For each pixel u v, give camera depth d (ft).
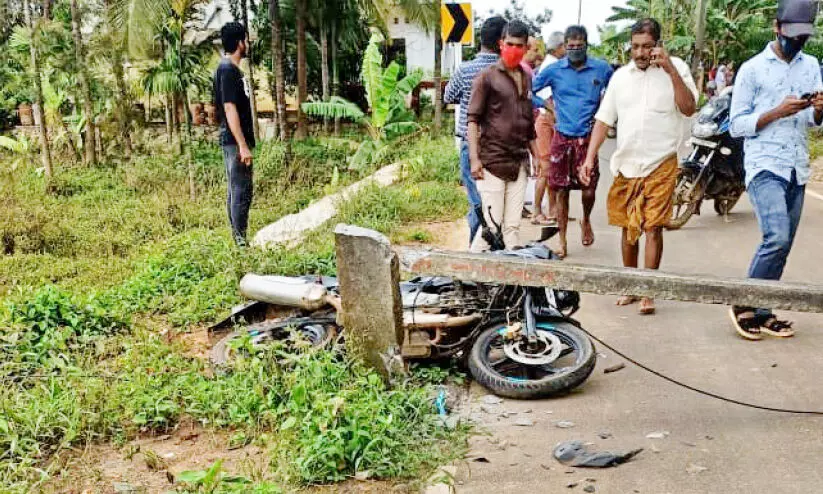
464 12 39.29
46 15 56.54
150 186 49.11
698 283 13.43
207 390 15.49
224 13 79.20
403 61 98.68
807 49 85.92
